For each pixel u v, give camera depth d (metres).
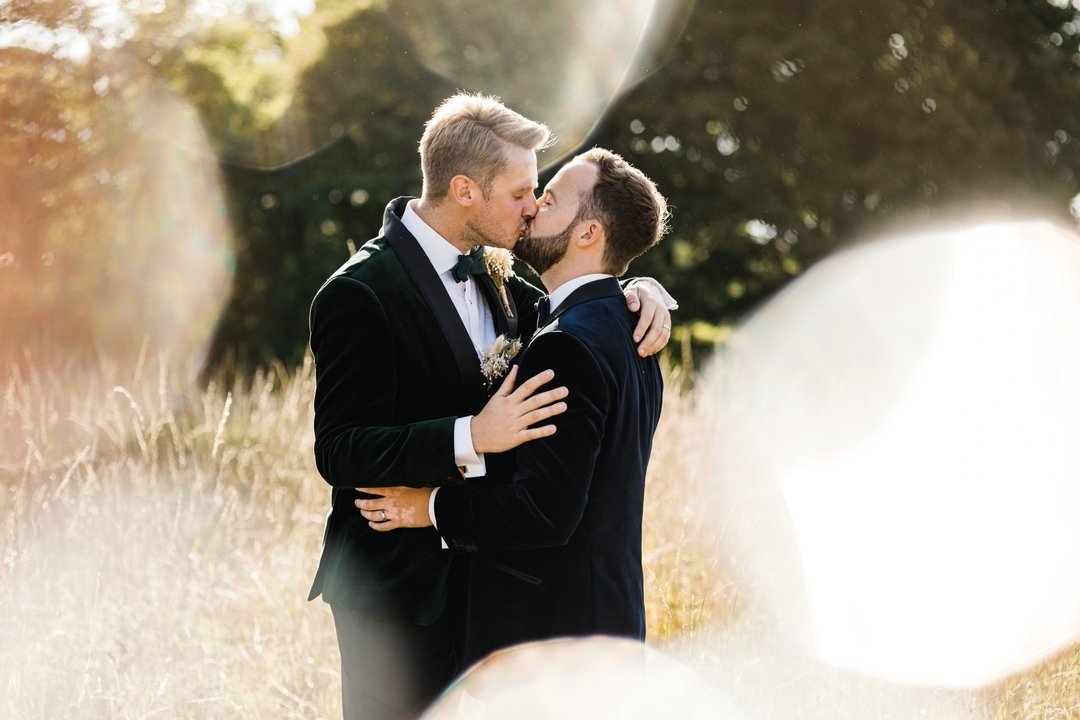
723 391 5.69
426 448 2.24
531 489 2.18
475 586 2.42
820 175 12.81
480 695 2.39
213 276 11.52
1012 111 12.78
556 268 2.46
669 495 4.45
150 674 3.36
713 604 3.76
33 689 3.14
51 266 9.77
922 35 12.49
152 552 3.83
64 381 5.23
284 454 4.97
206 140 11.28
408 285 2.45
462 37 12.02
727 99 12.63
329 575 2.58
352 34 11.88
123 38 10.10
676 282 13.41
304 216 12.14
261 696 3.36
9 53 9.06
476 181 2.42
